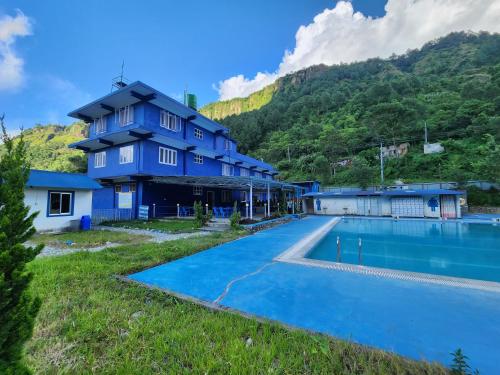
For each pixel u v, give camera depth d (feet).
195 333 10.04
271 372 7.78
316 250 32.42
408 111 128.98
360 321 11.42
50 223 41.09
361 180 102.89
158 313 11.99
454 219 63.36
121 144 60.95
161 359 8.54
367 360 8.36
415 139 128.36
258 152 189.78
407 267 25.84
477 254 31.68
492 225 54.85
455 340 9.90
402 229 51.93
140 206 57.67
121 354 8.87
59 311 11.93
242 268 20.27
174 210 66.90
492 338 10.03
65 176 44.80
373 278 17.66
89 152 68.64
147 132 55.16
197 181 58.85
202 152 73.67
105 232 40.29
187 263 21.81
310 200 87.51
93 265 19.51
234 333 10.05
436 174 103.71
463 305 13.10
